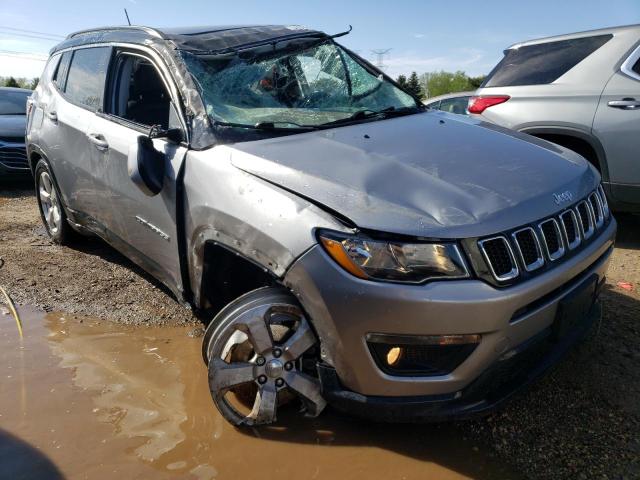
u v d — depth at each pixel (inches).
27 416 103.7
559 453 91.6
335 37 151.8
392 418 87.3
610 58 182.5
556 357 95.5
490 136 120.1
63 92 179.0
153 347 129.3
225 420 100.9
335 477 88.0
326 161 98.7
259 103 125.8
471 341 83.0
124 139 132.8
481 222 84.9
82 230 176.9
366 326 83.2
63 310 148.8
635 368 115.0
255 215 93.9
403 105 146.5
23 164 310.7
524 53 205.5
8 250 196.2
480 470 88.6
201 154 109.2
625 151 175.0
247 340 96.1
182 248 114.0
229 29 145.9
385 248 82.4
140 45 139.6
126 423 101.7
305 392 93.8
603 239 106.3
